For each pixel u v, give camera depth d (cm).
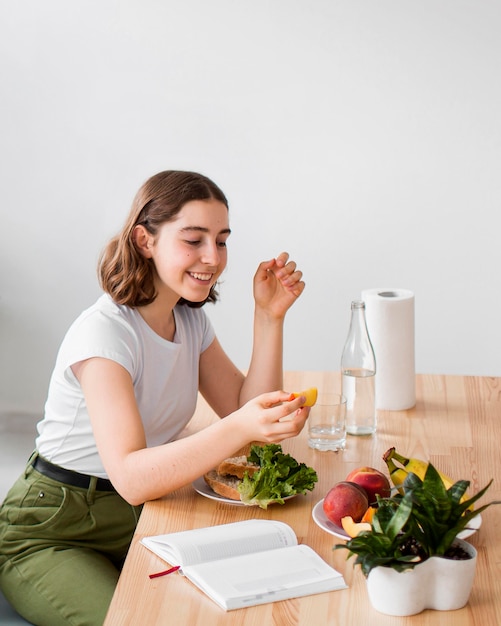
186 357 202
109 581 175
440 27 367
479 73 368
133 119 383
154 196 183
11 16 379
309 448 191
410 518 125
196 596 131
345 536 147
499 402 223
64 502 185
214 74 378
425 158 376
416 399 226
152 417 195
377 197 381
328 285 390
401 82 372
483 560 141
